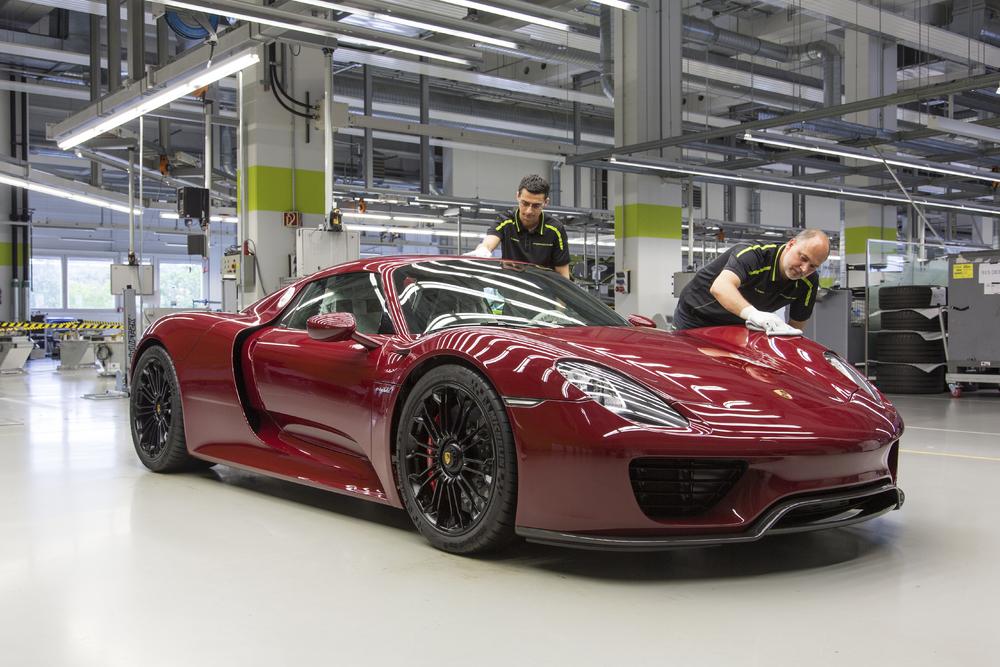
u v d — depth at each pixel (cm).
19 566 229
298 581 215
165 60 786
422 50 659
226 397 329
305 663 163
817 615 189
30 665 163
